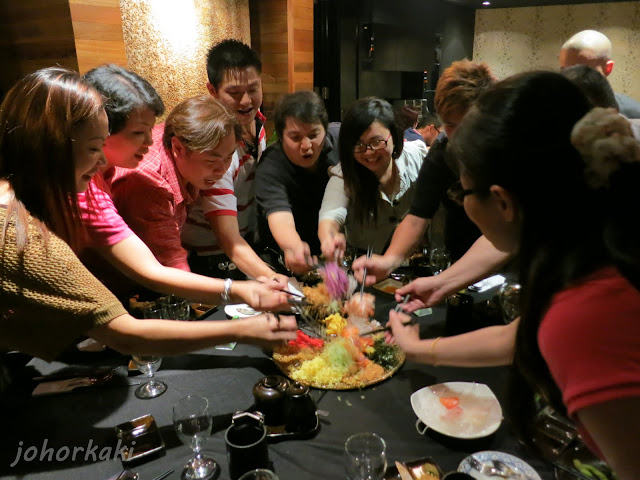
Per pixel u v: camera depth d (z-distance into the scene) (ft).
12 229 3.48
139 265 5.05
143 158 5.56
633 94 17.02
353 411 4.17
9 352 5.05
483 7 18.10
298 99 6.98
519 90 2.23
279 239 6.86
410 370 4.70
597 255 2.06
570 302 2.03
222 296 5.12
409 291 5.18
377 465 3.23
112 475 3.57
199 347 4.21
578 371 1.93
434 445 3.76
